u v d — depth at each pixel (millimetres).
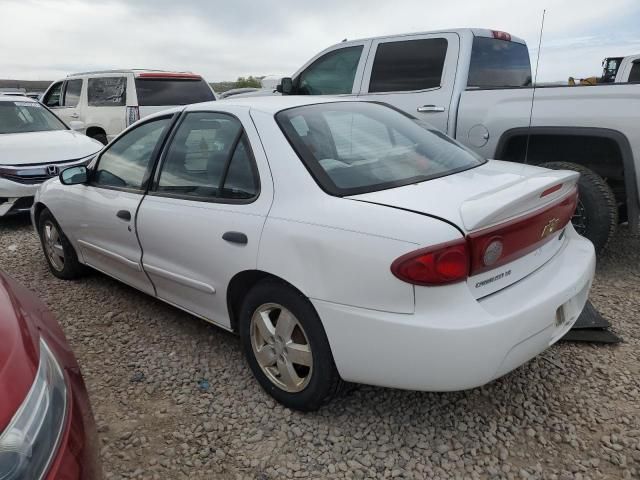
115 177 3885
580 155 4750
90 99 10398
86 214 4059
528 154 4980
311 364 2611
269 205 2713
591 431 2615
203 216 3014
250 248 2723
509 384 2990
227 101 3350
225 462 2490
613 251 5176
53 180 4719
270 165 2779
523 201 2375
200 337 3635
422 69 5531
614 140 4254
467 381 2242
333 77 6301
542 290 2502
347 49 6145
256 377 2953
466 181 2709
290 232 2551
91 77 10414
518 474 2365
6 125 7852
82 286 4609
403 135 3223
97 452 1767
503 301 2355
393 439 2594
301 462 2473
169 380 3150
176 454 2551
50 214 4598
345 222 2396
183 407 2895
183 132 3398
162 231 3287
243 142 2963
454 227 2215
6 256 5586
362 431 2652
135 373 3232
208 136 3203
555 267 2732
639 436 2564
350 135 3020
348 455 2504
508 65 5992
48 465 1497
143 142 3709
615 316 3750
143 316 3980
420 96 5445
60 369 1816
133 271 3730
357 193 2555
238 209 2842
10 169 6590
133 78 9680
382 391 2951
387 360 2324
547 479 2332
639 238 5582
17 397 1500
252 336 2898
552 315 2473
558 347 3350
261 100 3281
